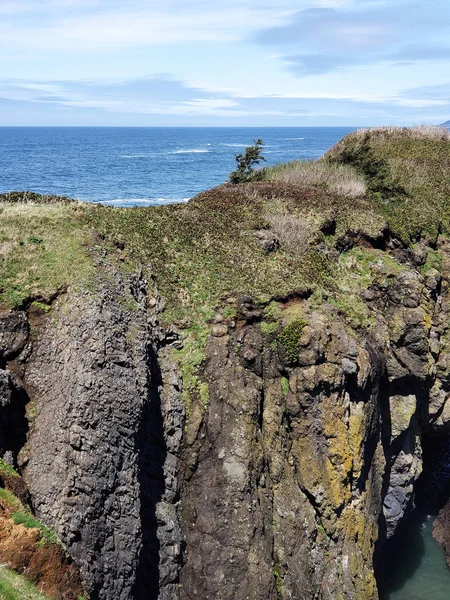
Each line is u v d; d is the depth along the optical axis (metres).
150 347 23.62
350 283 30.47
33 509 18.89
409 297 30.70
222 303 26.48
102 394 20.41
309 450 24.86
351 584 24.39
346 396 25.81
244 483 22.80
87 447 19.56
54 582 16.83
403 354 30.23
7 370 20.98
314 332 25.23
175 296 26.22
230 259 28.55
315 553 23.94
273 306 26.66
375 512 27.48
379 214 34.19
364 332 28.95
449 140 47.97
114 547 19.61
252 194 34.06
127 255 26.09
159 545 21.56
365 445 26.38
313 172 39.19
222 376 24.69
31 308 22.16
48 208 27.05
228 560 21.94
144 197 87.31
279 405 25.36
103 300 22.39
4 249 23.47
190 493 23.02
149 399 22.41
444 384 32.81
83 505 19.03
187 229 29.42
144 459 21.89
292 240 30.38
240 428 23.81
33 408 20.88
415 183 38.97
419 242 34.19
